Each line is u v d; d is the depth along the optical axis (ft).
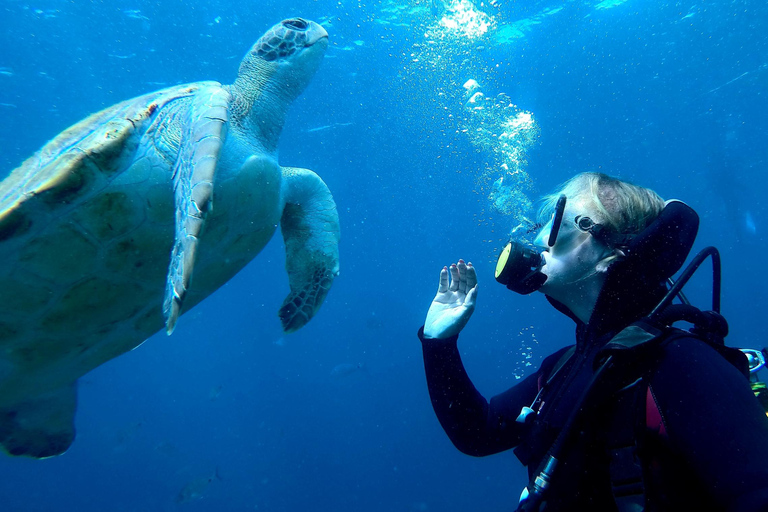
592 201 4.49
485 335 124.47
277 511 75.72
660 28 53.62
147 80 49.96
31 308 9.34
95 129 9.84
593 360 3.99
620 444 3.67
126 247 9.62
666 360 3.54
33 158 10.16
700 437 3.11
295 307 14.25
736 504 2.80
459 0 44.21
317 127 66.33
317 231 15.02
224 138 9.12
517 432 5.89
